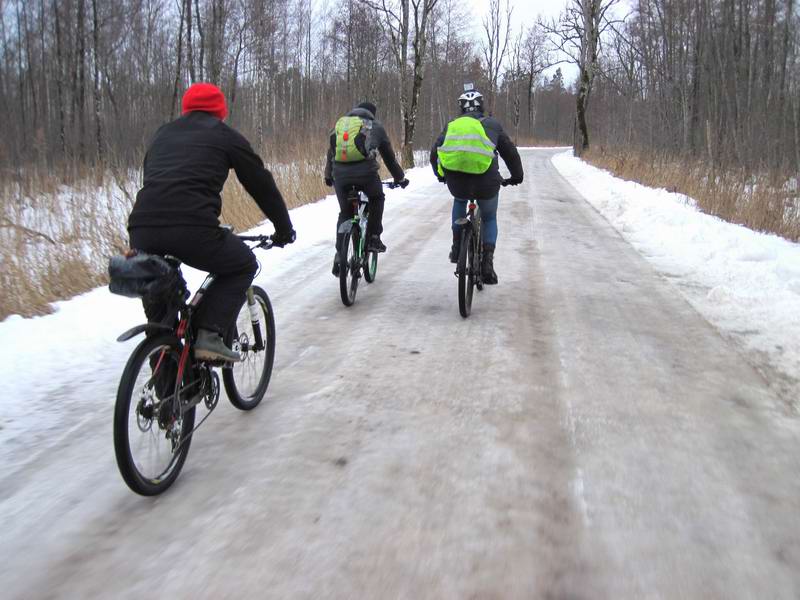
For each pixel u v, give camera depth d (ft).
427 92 137.80
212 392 11.60
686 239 30.83
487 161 18.92
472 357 16.01
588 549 8.58
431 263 27.02
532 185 60.64
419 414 12.79
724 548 8.63
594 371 15.06
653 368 15.24
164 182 10.44
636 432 12.00
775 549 8.63
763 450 11.35
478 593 7.73
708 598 7.69
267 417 12.71
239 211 34.58
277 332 17.98
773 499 9.84
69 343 16.81
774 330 17.88
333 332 18.02
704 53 61.52
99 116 68.80
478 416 12.69
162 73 83.05
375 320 19.12
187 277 24.62
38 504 9.72
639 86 82.84
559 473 10.53
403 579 7.96
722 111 57.77
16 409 13.09
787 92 48.91
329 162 22.09
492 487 10.11
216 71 86.38
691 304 20.67
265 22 100.63
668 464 10.85
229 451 11.35
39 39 74.79
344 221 20.63
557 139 273.54
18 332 17.38
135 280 9.52
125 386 9.21
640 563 8.30
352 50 111.86
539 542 8.71
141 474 9.55
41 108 71.61
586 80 115.44
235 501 9.76
